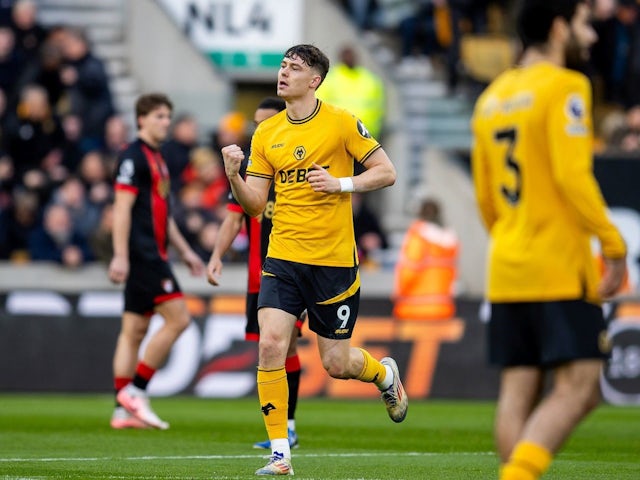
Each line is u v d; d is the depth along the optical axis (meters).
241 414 41.16
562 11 17.75
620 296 51.25
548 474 24.48
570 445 32.00
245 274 52.66
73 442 30.78
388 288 54.94
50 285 50.97
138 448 29.34
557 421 17.02
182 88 65.00
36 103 56.59
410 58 69.56
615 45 66.50
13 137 56.62
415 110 68.06
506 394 18.03
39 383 49.12
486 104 18.28
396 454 28.88
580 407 17.19
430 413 43.41
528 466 16.77
